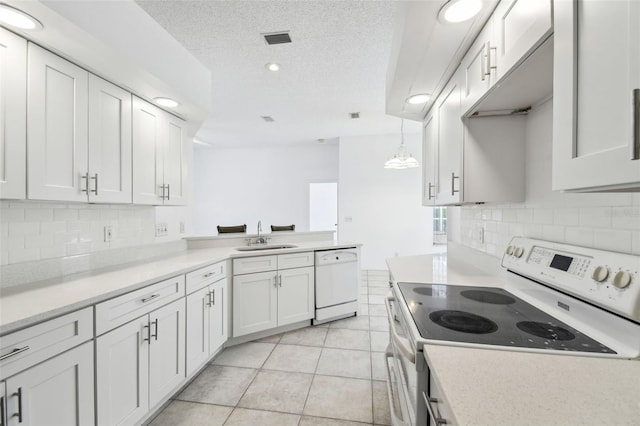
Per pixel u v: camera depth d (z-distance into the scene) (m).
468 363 0.73
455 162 1.61
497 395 0.59
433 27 1.26
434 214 5.82
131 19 1.62
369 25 2.09
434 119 2.09
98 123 1.72
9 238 1.53
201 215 6.96
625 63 0.55
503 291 1.41
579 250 1.04
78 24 1.28
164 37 1.95
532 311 1.13
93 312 1.27
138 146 2.06
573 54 0.67
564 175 0.70
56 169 1.47
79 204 1.91
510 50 1.02
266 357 2.38
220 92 3.36
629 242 0.90
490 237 1.87
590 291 0.91
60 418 1.13
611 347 0.81
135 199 2.03
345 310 3.18
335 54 2.49
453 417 0.53
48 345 1.09
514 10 0.99
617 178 0.56
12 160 1.28
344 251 3.18
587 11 0.64
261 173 6.78
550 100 1.28
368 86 3.19
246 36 2.18
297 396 1.88
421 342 0.85
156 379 1.65
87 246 1.97
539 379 0.65
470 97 1.41
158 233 3.55
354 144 5.65
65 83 1.52
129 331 1.47
